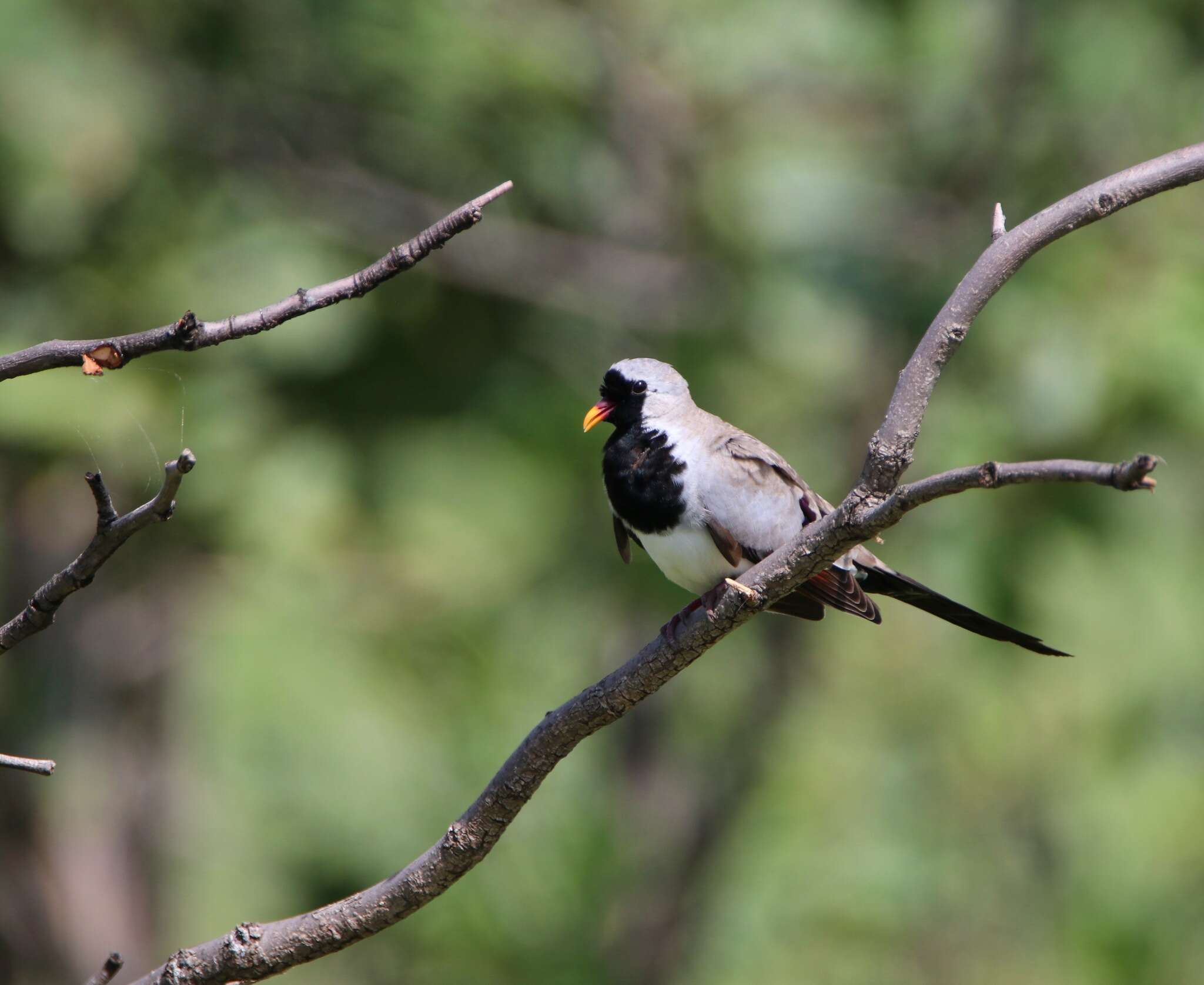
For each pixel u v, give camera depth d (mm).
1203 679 15531
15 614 12414
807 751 16188
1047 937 15836
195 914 13148
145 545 12461
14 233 11375
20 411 10531
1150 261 12375
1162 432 11859
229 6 12031
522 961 13828
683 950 14234
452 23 12492
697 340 13461
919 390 4918
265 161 12555
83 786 12766
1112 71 12977
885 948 15539
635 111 13828
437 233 5059
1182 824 15742
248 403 11938
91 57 11297
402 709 13992
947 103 13844
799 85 14086
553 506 13406
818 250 13531
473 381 12602
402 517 12766
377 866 13711
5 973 12508
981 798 16562
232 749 13367
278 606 13484
